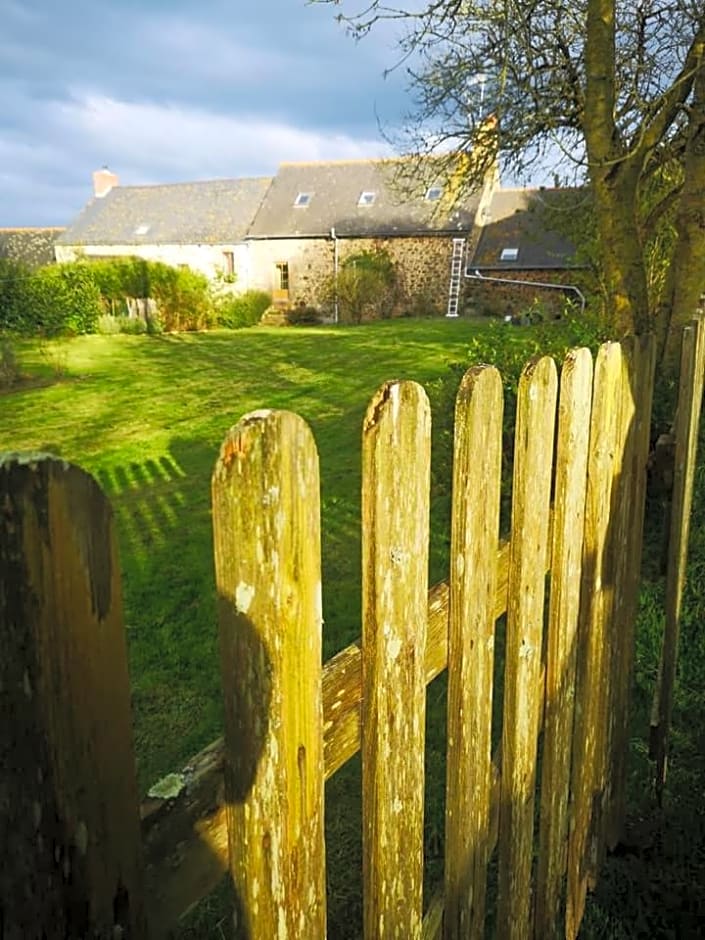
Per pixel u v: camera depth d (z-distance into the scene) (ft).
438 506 15.61
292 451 2.30
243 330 64.39
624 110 17.99
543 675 4.84
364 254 75.66
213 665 10.96
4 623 1.57
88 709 1.77
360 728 3.09
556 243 67.67
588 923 5.73
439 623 3.71
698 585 10.30
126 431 26.99
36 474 1.60
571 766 5.42
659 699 7.12
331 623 11.79
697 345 7.38
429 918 3.85
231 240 80.74
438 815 7.35
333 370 38.68
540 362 4.02
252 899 2.41
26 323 55.11
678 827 6.69
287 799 2.49
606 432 5.25
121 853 1.90
